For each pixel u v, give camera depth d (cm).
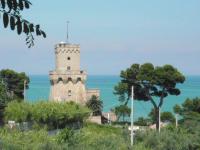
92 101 14862
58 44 15612
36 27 1203
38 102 10219
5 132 6128
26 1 1179
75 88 15650
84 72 15700
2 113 10044
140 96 12662
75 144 5359
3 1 1167
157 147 6278
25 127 9431
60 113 9981
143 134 6562
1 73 13875
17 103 10112
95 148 5394
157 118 12156
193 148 6359
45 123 9900
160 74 12075
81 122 10788
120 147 5678
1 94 10644
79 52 15712
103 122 14138
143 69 12219
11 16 1178
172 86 12250
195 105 11762
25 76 14375
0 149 4569
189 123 7388
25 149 4800
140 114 19612
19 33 1193
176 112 12219
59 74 15588
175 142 6353
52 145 4962
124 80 12800
